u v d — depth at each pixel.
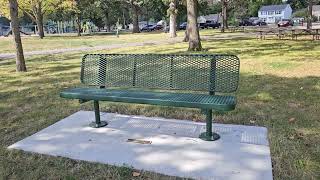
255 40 24.62
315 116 5.79
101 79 5.94
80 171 4.07
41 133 5.37
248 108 6.40
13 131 5.66
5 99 7.95
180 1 34.03
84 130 5.42
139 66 5.69
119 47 23.28
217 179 3.74
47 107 7.08
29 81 10.36
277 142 4.67
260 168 3.94
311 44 19.81
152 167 4.05
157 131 5.24
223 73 5.05
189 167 4.02
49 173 4.07
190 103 4.54
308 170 3.91
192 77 5.29
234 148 4.48
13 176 4.05
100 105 6.97
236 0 65.31
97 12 61.91
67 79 10.50
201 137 4.86
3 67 14.30
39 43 31.98
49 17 63.12
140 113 6.32
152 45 23.80
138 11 59.47
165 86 5.50
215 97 4.81
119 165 4.15
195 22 17.89
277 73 10.07
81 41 33.34
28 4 44.19
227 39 27.16
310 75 9.54
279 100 6.91
